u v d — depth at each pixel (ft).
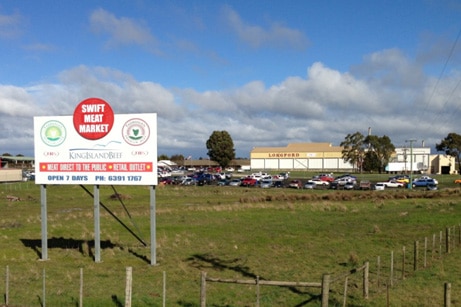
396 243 80.53
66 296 48.08
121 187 236.43
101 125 68.54
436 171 458.09
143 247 80.23
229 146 532.73
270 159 514.27
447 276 56.39
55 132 70.69
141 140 67.15
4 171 314.96
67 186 245.65
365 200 174.09
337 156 492.54
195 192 227.81
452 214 118.11
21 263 68.33
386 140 433.07
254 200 177.47
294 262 66.54
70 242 87.20
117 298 46.68
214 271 61.36
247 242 84.53
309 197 186.80
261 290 51.08
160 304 45.21
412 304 45.09
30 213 144.25
